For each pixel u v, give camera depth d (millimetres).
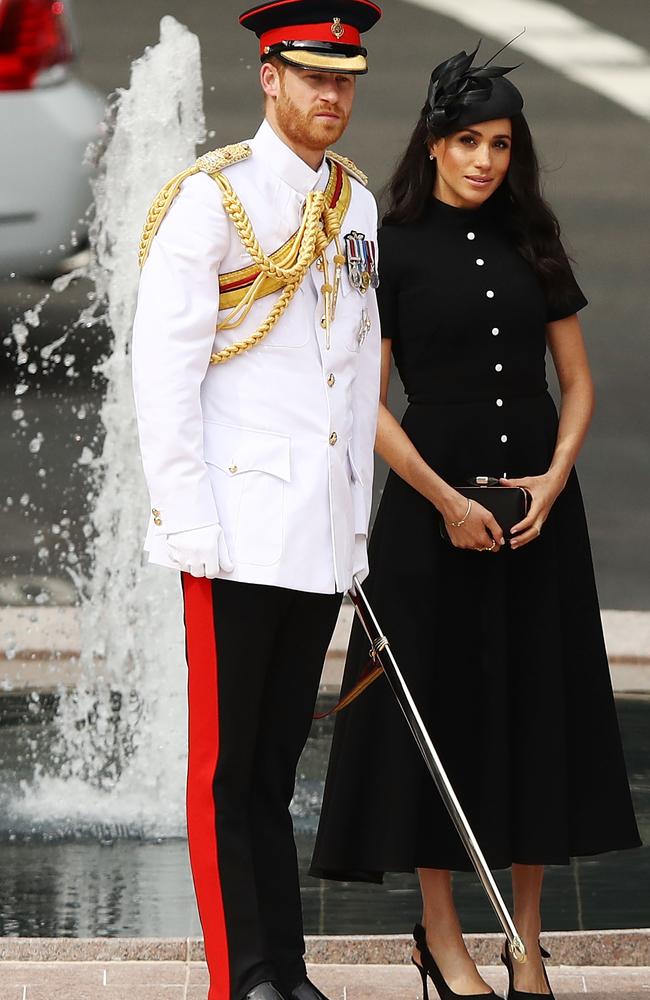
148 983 14078
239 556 12562
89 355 32812
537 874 14219
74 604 23219
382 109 45094
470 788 14102
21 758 19516
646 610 24281
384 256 14438
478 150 14141
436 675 14219
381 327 14406
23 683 21328
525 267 14508
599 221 41125
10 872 16781
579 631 14438
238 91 45219
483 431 14336
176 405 12391
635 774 18656
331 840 14070
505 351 14352
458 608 14242
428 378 14398
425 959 14117
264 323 12672
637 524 27500
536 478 14172
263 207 12656
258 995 12594
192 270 12453
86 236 31047
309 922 15703
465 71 14117
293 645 13195
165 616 22672
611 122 45969
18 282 32000
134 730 20203
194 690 12977
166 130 27141
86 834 17844
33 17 30234
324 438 12828
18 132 30297
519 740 14164
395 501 14438
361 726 14125
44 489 27797
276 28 12531
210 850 12898
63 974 14227
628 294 37625
